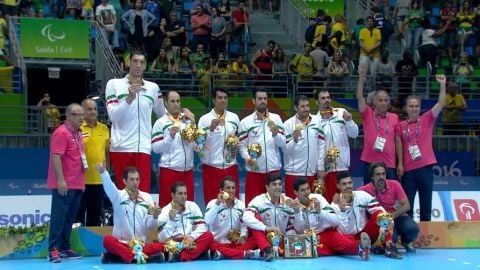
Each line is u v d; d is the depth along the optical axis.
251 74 27.73
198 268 14.66
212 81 27.20
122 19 30.38
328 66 28.86
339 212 16.64
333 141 17.47
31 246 16.20
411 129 17.69
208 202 17.03
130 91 15.91
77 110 15.64
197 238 15.72
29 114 25.30
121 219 15.64
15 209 17.97
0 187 21.33
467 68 31.39
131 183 15.61
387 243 16.22
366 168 17.83
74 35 26.31
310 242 16.17
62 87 28.81
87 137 16.72
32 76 28.42
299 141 17.22
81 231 16.39
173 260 15.49
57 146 15.48
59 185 15.41
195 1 32.97
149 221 15.80
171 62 28.62
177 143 16.61
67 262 15.55
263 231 15.96
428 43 31.34
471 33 33.75
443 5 35.75
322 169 17.41
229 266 14.93
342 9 34.88
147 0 31.48
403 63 29.98
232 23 32.53
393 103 27.77
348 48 31.27
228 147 16.81
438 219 19.83
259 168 17.08
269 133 17.16
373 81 28.86
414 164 17.66
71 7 30.61
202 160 17.08
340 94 28.42
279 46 30.47
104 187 15.56
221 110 17.14
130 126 16.31
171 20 30.97
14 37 27.02
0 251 16.00
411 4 33.81
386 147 17.53
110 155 16.61
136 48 30.28
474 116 28.67
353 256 16.36
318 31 30.88
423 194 17.83
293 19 34.22
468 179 24.81
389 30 30.53
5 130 25.45
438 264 15.34
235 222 16.28
